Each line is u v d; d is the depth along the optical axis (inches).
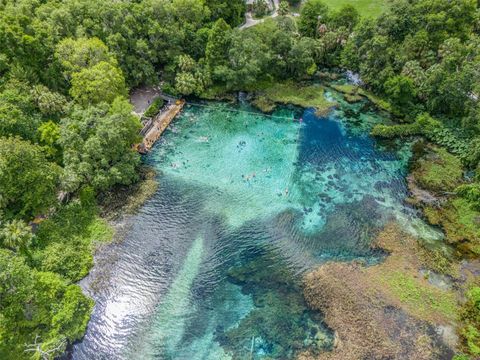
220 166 3115.2
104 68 3125.0
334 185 2967.5
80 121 2834.6
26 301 2016.5
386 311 2177.7
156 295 2305.6
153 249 2532.0
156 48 3683.6
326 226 2667.3
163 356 2052.2
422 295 2247.8
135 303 2268.7
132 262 2460.6
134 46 3592.5
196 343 2097.7
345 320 2142.0
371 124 3526.1
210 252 2516.0
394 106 3617.1
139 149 3223.4
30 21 3137.3
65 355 2057.1
